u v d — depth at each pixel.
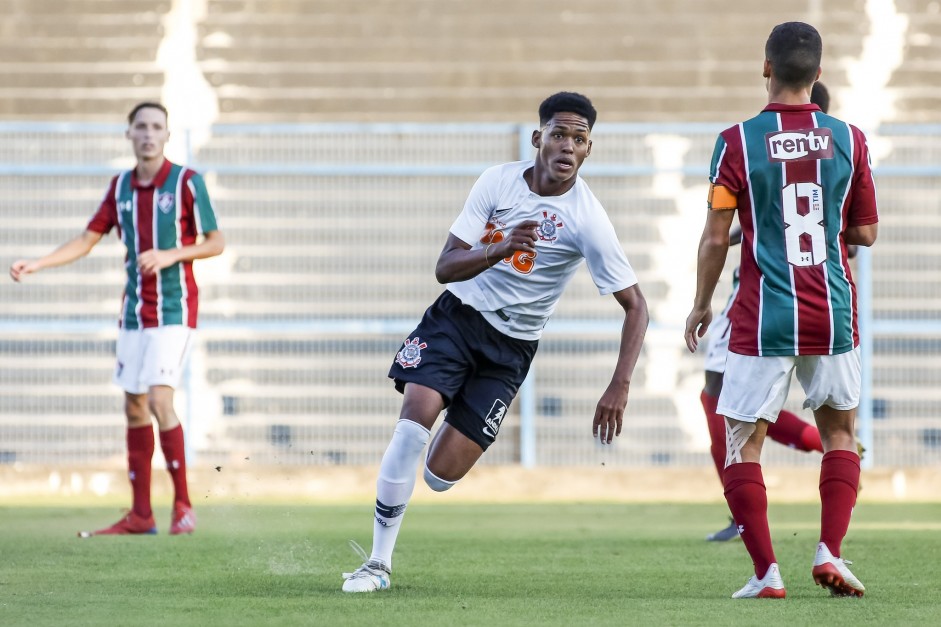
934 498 39.19
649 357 40.22
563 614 13.73
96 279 40.22
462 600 15.05
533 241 15.23
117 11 45.59
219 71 45.72
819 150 15.36
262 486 39.41
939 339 40.31
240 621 13.16
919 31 45.72
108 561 19.55
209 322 40.16
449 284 17.16
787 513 31.81
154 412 24.89
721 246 15.70
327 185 40.59
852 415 15.91
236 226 40.47
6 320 40.16
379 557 16.45
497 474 39.50
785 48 15.59
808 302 15.23
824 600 14.97
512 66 46.00
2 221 40.12
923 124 42.66
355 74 45.84
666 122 45.66
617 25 46.09
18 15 45.59
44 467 38.94
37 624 13.01
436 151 40.69
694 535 25.44
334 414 40.22
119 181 25.52
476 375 17.05
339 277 40.56
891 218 40.41
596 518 30.61
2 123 40.31
